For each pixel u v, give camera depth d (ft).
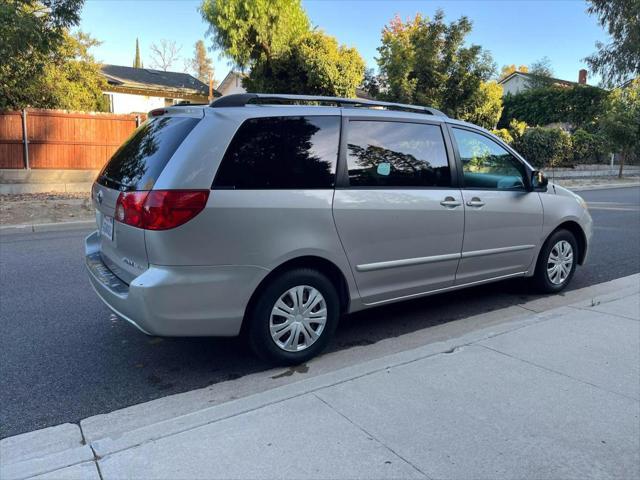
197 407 11.30
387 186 13.99
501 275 17.24
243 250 11.74
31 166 52.90
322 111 13.23
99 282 12.71
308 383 11.43
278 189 12.19
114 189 12.84
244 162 11.88
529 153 88.74
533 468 8.68
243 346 14.62
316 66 65.31
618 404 10.69
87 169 55.62
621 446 9.30
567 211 18.62
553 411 10.41
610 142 91.40
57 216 38.52
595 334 14.37
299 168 12.57
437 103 72.43
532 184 17.44
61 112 53.67
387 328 16.14
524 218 17.25
